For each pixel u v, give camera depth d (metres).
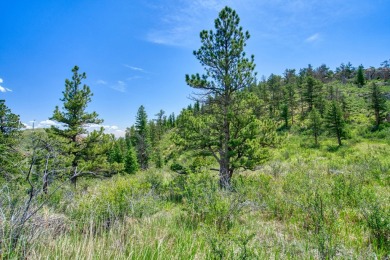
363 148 33.22
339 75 121.44
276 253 3.71
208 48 12.40
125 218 5.04
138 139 50.47
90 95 18.83
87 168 14.78
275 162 17.14
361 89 86.31
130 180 8.22
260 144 12.08
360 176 9.30
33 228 3.40
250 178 9.97
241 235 3.71
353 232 4.67
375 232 4.44
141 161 46.19
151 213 5.92
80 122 18.11
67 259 3.09
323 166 13.92
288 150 34.66
